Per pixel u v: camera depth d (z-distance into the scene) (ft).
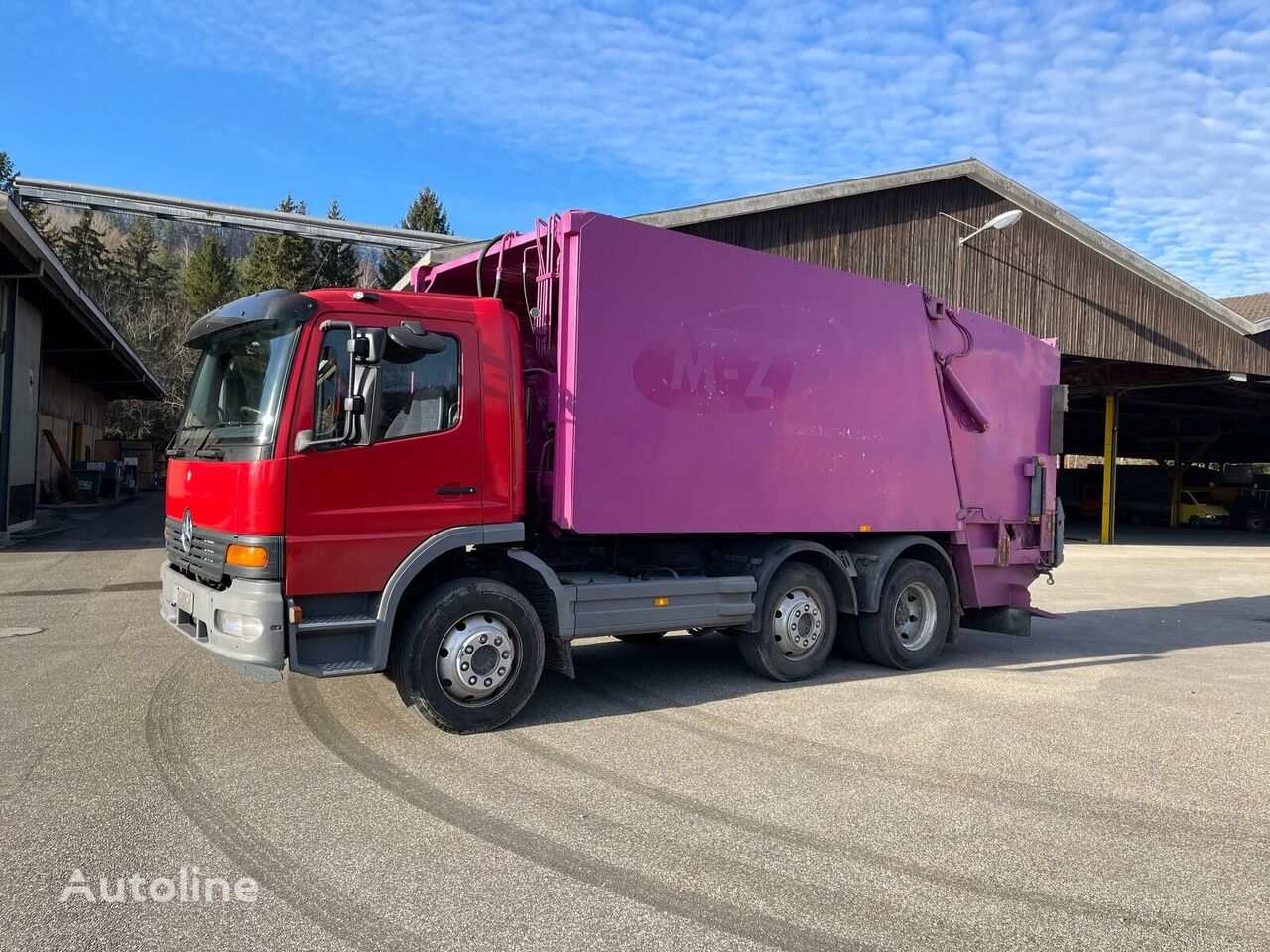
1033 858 12.93
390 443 17.40
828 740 18.51
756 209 58.08
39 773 15.56
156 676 22.43
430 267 24.18
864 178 61.26
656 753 17.40
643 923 10.78
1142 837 13.78
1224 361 78.23
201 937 10.27
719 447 21.42
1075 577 56.70
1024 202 67.87
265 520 16.22
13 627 29.01
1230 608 42.70
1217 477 135.13
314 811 14.07
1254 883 12.26
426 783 15.42
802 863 12.59
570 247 19.27
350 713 19.53
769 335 22.39
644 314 20.04
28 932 10.30
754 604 22.48
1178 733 19.47
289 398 16.51
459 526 18.20
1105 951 10.39
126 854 12.44
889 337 25.21
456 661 18.01
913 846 13.25
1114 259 72.28
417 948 10.12
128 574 41.83
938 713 20.83
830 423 23.70
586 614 19.57
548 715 20.07
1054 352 30.63
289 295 17.03
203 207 75.61
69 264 209.46
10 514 57.52
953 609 27.20
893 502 25.25
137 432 162.40
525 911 11.02
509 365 18.98
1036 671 26.13
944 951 10.31
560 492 19.21
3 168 247.09
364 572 17.11
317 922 10.65
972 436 27.73
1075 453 161.68
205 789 14.90
